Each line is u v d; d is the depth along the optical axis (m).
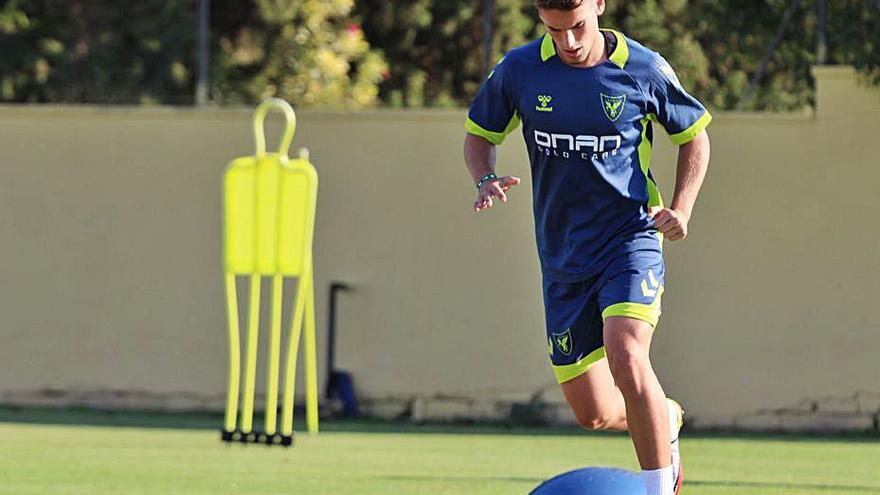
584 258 18.52
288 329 42.00
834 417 40.03
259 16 61.09
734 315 40.44
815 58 41.62
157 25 61.50
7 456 29.72
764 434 39.78
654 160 40.16
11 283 43.06
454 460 30.58
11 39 61.88
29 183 42.91
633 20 47.03
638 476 14.59
